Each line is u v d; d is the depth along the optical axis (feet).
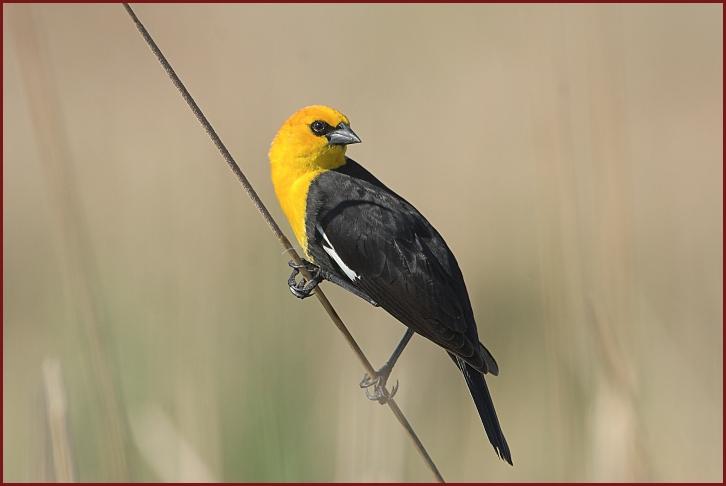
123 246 47.34
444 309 28.48
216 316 39.60
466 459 40.37
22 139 63.05
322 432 38.83
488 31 70.64
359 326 42.04
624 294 34.65
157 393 39.06
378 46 68.13
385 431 31.76
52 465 26.50
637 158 64.13
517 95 63.41
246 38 68.64
